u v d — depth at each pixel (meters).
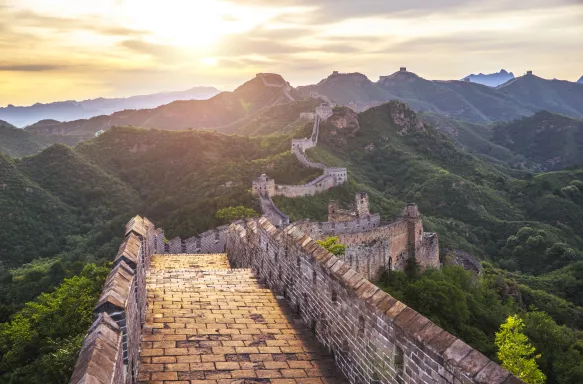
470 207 104.44
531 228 92.62
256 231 19.22
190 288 16.30
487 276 62.31
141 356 10.97
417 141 144.50
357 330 9.88
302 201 83.56
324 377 10.43
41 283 55.97
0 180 99.19
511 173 154.50
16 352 24.45
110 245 78.44
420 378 7.71
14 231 86.75
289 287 14.64
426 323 7.97
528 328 40.69
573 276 72.19
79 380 6.06
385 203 93.50
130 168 124.00
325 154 124.50
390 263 46.47
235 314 13.77
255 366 10.71
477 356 6.84
